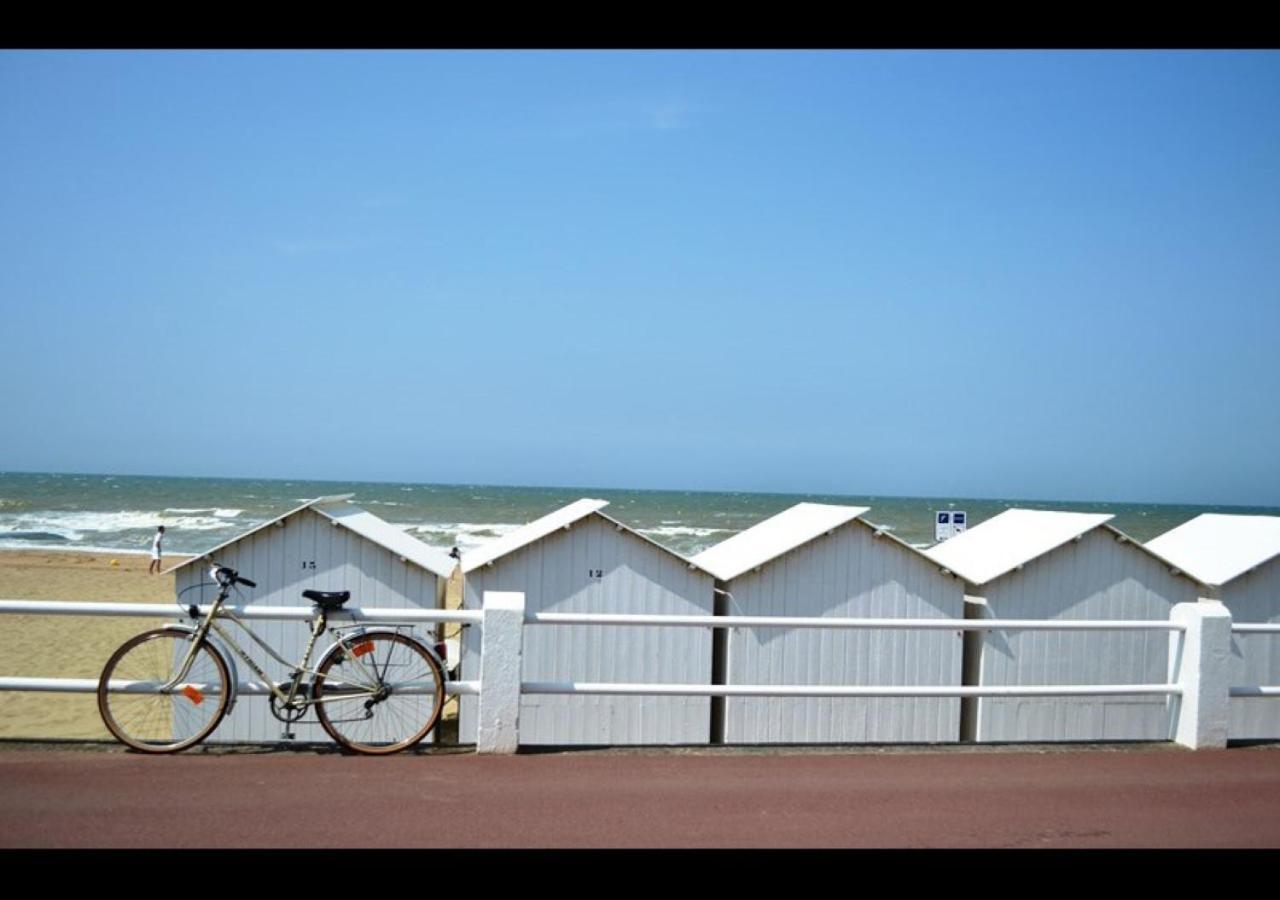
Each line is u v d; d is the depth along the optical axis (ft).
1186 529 54.19
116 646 72.49
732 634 45.01
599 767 22.82
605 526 44.65
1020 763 24.21
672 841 18.37
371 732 29.32
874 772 23.06
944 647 45.93
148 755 22.70
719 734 47.03
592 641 44.62
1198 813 20.79
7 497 299.38
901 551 45.80
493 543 50.08
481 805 19.98
